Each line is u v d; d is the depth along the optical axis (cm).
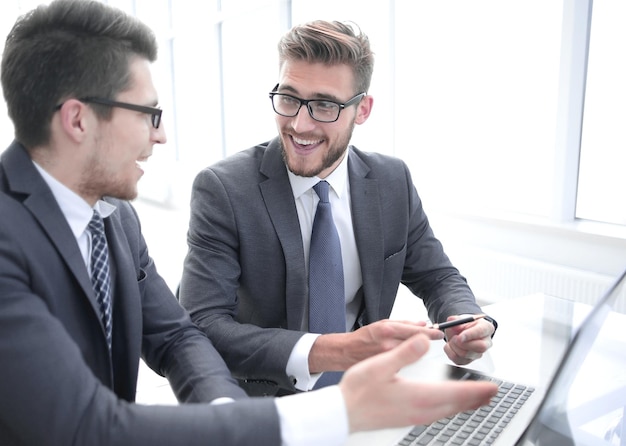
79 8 82
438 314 150
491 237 319
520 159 315
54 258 85
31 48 81
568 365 72
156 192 636
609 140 282
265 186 145
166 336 117
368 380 69
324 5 395
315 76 133
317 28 134
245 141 524
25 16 83
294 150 139
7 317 73
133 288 104
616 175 281
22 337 71
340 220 151
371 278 151
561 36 281
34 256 82
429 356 127
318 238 142
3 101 85
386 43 356
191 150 596
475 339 122
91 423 69
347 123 139
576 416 97
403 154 370
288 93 136
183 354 112
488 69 321
